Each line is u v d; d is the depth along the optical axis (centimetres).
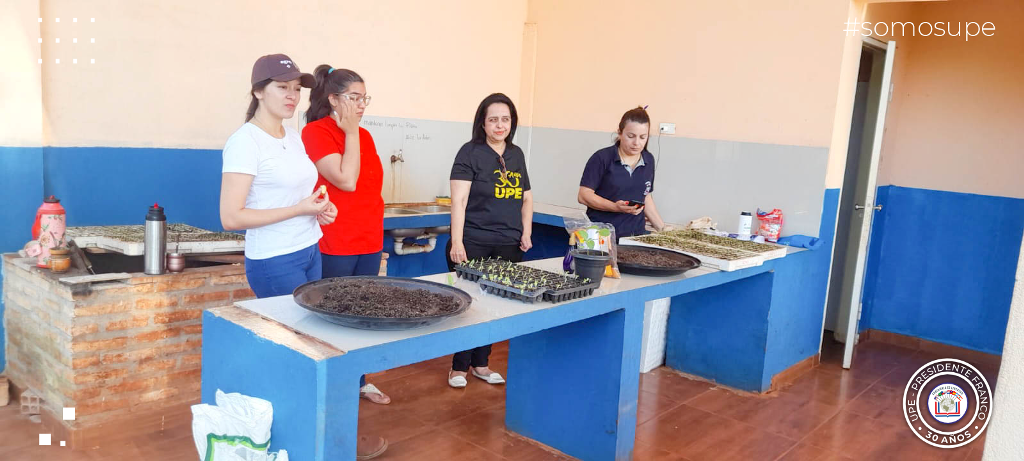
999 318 448
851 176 480
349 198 280
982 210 451
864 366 434
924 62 468
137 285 282
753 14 418
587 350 274
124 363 283
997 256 447
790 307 385
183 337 299
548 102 521
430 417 318
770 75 414
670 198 466
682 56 451
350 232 281
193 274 298
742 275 327
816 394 378
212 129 368
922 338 480
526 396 300
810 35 397
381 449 279
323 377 169
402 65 447
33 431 281
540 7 520
